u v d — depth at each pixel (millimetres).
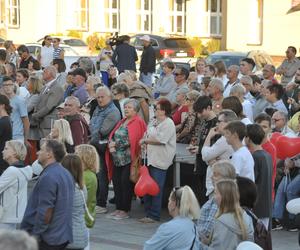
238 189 9320
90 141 17016
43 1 64750
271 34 52000
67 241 10406
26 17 65562
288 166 15523
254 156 12227
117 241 14773
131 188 16812
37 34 65000
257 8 53469
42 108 20125
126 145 16469
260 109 18109
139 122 16562
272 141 15148
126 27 62312
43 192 10250
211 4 58688
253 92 19531
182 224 9328
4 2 67625
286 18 51250
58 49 33031
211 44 56469
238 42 54438
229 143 12031
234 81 20391
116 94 17469
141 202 18594
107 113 16875
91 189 11680
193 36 58688
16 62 29281
